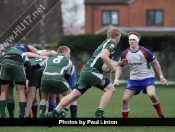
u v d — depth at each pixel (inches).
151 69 1170.0
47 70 1113.4
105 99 1060.5
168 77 3457.2
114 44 1056.8
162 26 5216.5
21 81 1136.8
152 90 1139.3
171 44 3437.5
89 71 1052.5
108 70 1058.7
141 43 3481.8
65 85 1110.4
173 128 1048.2
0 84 1124.5
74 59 3634.4
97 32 5054.1
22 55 1135.0
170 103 1807.3
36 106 1247.5
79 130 999.6
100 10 5285.4
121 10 5275.6
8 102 1175.0
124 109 1145.4
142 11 5241.1
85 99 2063.2
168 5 5201.8
